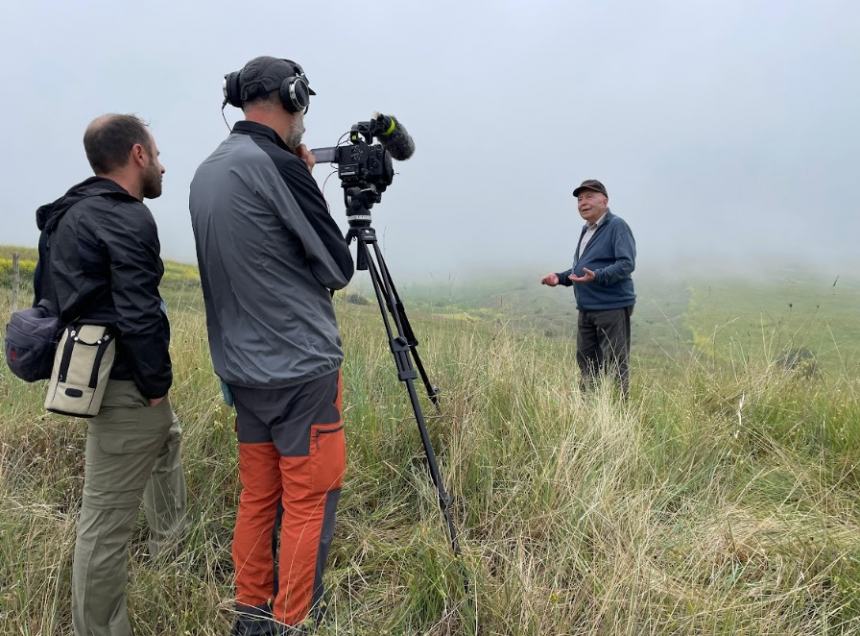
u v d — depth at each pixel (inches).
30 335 68.6
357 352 143.7
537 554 86.7
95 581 70.5
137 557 90.9
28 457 109.1
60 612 77.2
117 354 70.4
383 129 92.0
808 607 76.2
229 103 79.8
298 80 75.0
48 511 90.7
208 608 76.4
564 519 89.6
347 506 98.3
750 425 129.6
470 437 107.7
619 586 73.0
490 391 125.3
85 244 67.5
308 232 71.3
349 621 75.7
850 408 128.6
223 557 90.1
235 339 73.4
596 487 96.0
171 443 90.0
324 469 74.7
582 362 180.1
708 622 69.5
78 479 103.0
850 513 97.6
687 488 106.0
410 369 92.6
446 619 74.1
